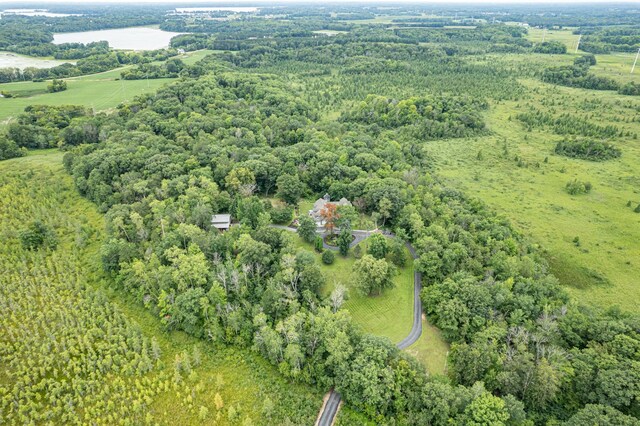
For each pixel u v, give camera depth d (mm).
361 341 86875
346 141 187000
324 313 92312
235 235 122938
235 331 95812
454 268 110688
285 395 84688
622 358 80812
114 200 143750
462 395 76062
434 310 99188
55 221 138250
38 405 80812
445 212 134375
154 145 172125
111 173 155250
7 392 84062
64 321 98500
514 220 152875
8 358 89875
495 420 70750
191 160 157875
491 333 88062
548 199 168625
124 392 83812
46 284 110625
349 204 140375
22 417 78625
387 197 137000
